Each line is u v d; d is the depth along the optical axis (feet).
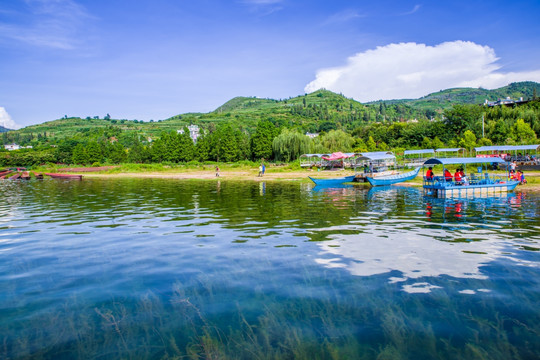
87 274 33.42
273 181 155.12
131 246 43.73
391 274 32.09
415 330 22.24
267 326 22.98
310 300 26.68
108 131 615.57
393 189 114.42
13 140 613.52
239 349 20.39
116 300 27.40
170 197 98.32
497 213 64.39
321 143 288.71
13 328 23.12
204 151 330.54
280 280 30.91
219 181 161.07
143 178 196.65
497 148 161.99
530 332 21.85
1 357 19.75
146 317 24.48
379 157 155.43
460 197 88.84
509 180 108.47
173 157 326.85
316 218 61.67
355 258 37.09
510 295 27.17
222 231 51.65
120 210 74.69
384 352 19.93
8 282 31.50
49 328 23.11
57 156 353.51
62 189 131.85
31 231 53.72
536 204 74.28
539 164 155.02
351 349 20.26
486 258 36.52
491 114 316.19
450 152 242.37
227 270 33.86
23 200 96.17
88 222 60.95
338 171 199.82
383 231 50.26
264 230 51.85
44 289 29.76
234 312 25.03
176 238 47.65
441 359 19.20
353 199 88.89
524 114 285.64
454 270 32.96
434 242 43.45
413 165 190.60
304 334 21.94
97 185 150.20
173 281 31.22
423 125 338.95
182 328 22.95
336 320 23.57
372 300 26.55
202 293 28.40
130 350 20.49
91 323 23.71
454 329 22.31
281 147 264.31
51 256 39.68
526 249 39.68
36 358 19.70
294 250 40.45
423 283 29.81
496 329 22.25
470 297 26.91
